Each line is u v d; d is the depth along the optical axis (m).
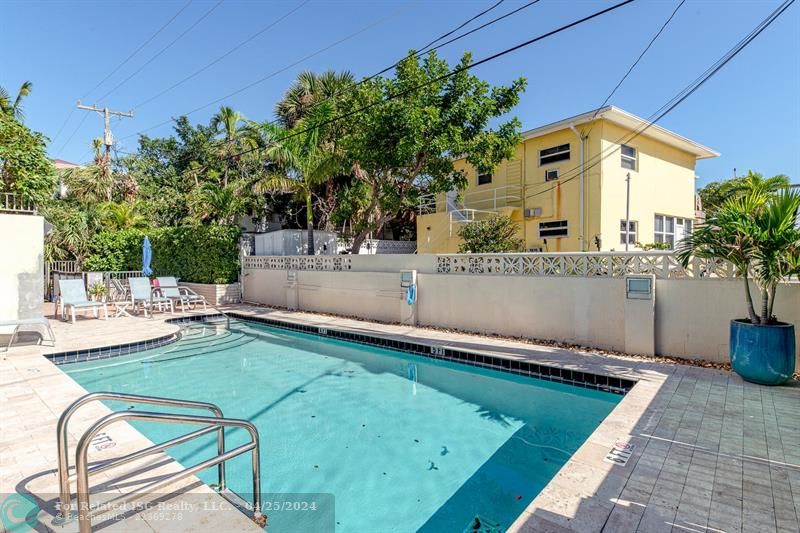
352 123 11.48
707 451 3.35
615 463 3.16
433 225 16.77
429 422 4.98
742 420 3.96
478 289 8.27
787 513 2.54
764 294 4.97
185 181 22.19
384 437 4.60
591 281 6.85
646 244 13.39
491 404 5.53
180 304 13.61
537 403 5.54
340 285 11.09
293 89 16.23
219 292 13.74
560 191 13.69
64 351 7.21
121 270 15.96
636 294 6.34
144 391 6.15
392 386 6.30
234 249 14.30
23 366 6.19
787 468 3.08
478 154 9.96
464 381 6.47
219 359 7.95
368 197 14.36
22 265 7.84
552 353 6.59
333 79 15.37
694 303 5.98
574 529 2.38
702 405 4.35
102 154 20.14
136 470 3.12
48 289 15.08
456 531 3.02
